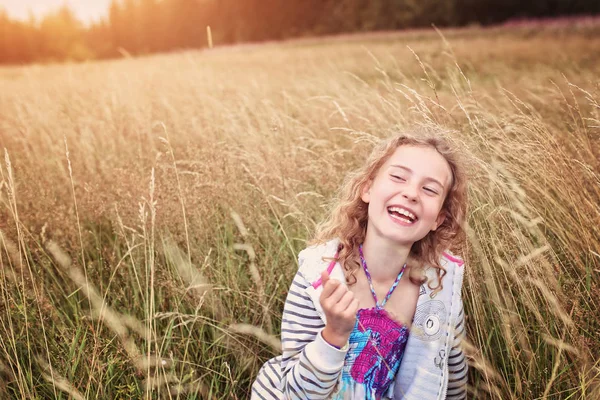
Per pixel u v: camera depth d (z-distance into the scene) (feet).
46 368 6.91
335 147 11.59
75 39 178.40
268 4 166.61
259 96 18.19
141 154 12.50
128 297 8.61
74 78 29.60
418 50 49.14
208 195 9.73
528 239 7.99
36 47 172.65
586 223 7.77
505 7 115.24
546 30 75.00
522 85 21.07
